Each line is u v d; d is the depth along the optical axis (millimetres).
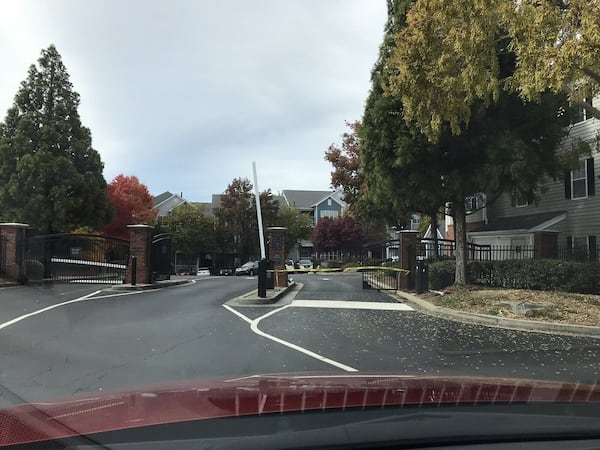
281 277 20781
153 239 21859
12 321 11180
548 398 3217
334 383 3600
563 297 14039
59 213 27469
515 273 17125
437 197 16859
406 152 15984
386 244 23547
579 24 10461
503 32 13781
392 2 17766
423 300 15805
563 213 23547
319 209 70000
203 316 12352
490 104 15062
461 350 8906
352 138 35125
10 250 19922
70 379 6527
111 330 10242
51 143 28484
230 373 6922
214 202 67812
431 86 13117
